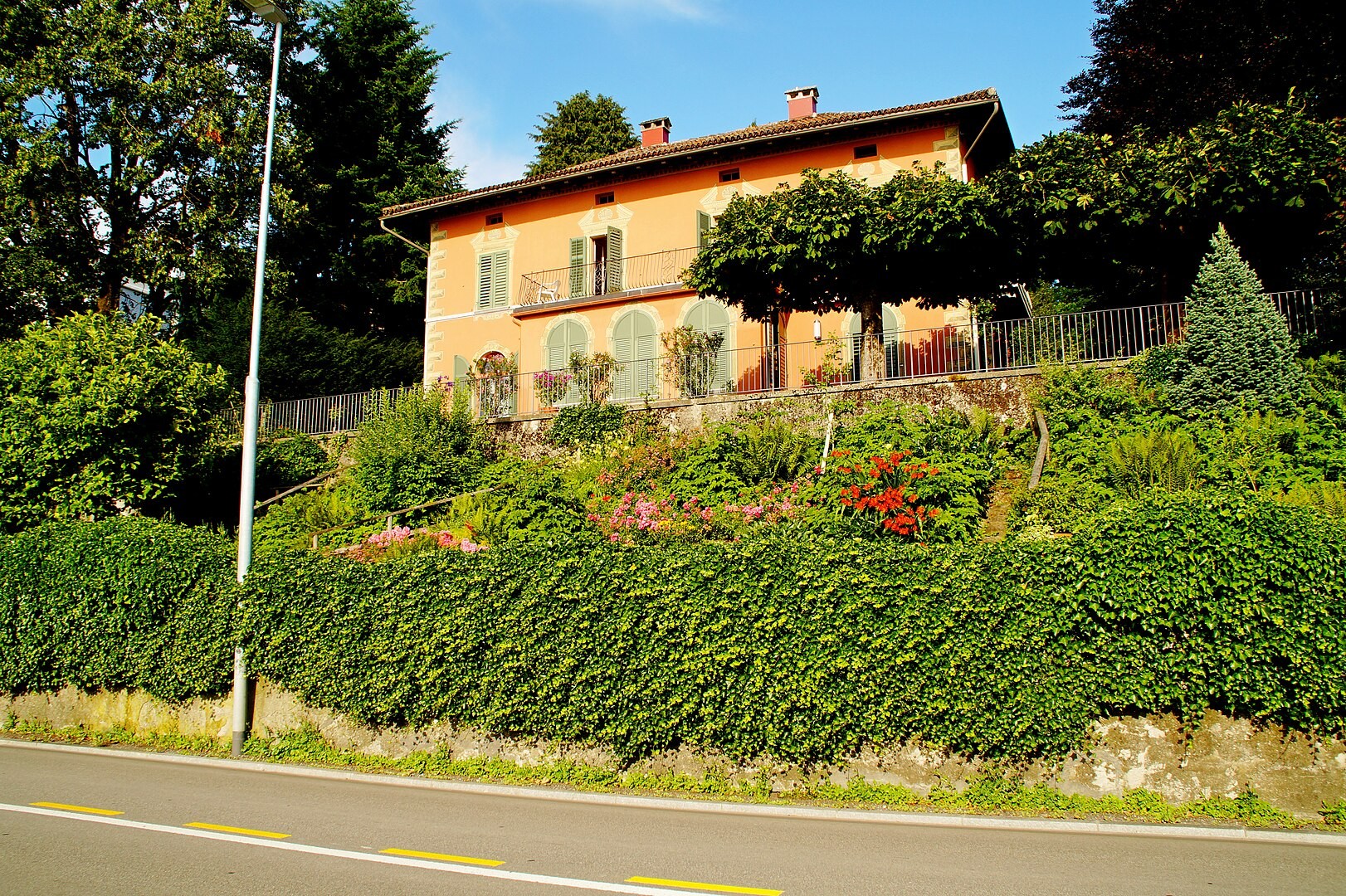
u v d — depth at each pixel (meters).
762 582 8.68
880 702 8.23
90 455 16.22
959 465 13.92
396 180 37.16
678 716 8.80
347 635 10.34
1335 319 15.53
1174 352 15.68
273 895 5.82
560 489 15.91
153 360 17.31
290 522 17.75
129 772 10.20
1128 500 12.10
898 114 23.95
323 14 35.62
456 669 9.77
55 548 12.34
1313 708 7.29
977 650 8.01
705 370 21.36
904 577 8.30
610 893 5.81
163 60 27.33
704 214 26.81
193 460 18.20
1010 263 18.97
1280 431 13.12
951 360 20.02
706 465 16.45
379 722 10.37
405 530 14.19
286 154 29.33
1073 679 7.80
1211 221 16.95
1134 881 5.93
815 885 5.92
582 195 28.94
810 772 8.50
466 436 20.55
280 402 26.66
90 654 11.94
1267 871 6.14
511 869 6.36
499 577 9.72
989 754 8.05
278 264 32.00
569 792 8.83
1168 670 7.59
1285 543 7.33
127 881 6.14
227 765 10.52
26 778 9.81
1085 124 25.33
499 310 29.69
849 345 23.94
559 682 9.27
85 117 27.31
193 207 28.70
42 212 27.09
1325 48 21.16
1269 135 16.36
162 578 11.54
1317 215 16.55
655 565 9.12
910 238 17.77
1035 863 6.39
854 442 16.30
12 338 27.16
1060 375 16.45
